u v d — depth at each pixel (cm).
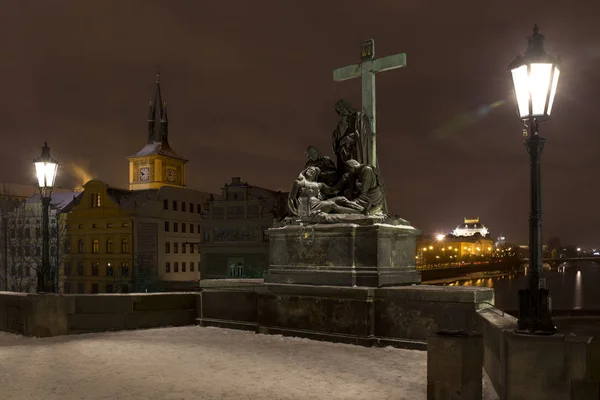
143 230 7062
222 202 6700
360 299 1108
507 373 641
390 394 752
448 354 677
